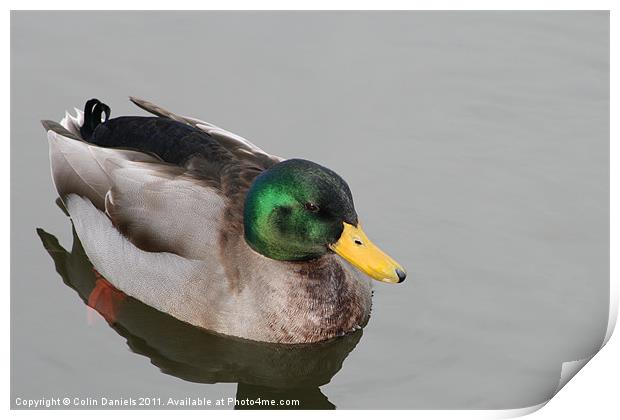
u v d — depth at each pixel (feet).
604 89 56.49
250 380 40.68
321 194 38.52
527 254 46.62
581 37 60.39
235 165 42.70
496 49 59.36
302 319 41.32
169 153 44.14
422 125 53.93
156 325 42.47
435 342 41.86
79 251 46.29
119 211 43.09
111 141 46.37
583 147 53.06
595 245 47.06
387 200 49.32
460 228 47.93
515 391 39.11
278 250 40.16
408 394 39.29
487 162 51.93
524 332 42.24
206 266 41.06
